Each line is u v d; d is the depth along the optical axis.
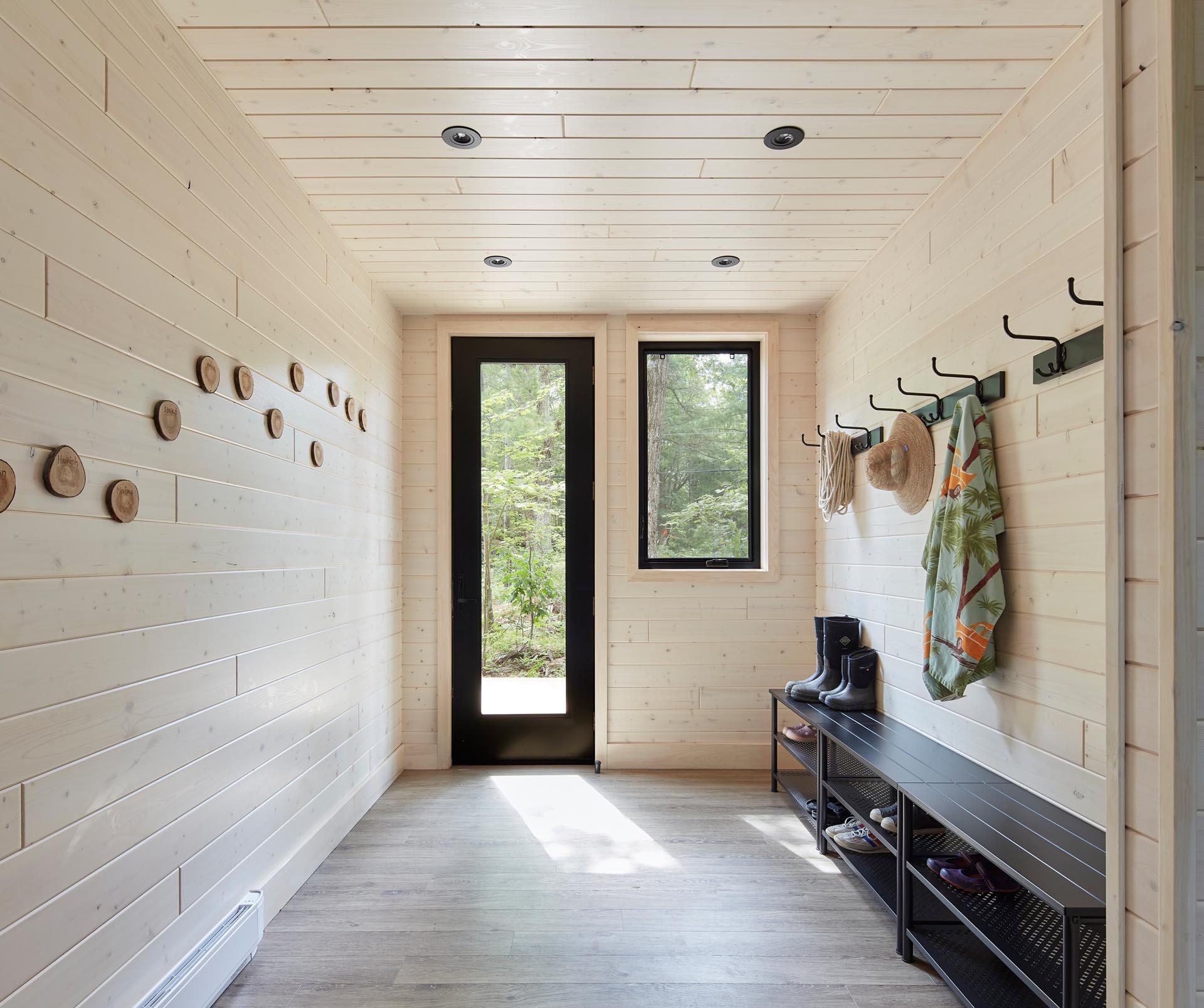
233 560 2.16
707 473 4.32
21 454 1.34
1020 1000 1.86
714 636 4.21
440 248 3.29
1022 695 2.19
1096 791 1.86
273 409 2.45
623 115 2.28
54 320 1.43
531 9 1.82
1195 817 1.00
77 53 1.51
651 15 1.85
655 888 2.66
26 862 1.34
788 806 3.53
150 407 1.75
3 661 1.29
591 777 3.99
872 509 3.37
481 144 2.45
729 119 2.31
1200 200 1.01
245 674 2.22
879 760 2.48
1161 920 1.02
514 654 4.27
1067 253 1.98
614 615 4.20
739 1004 2.00
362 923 2.41
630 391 4.23
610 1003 2.00
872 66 2.05
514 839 3.11
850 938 2.34
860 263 3.51
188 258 1.93
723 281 3.76
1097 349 1.82
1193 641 1.00
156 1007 1.68
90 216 1.54
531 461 4.31
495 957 2.21
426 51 1.98
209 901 2.00
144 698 1.71
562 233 3.15
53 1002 1.40
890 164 2.59
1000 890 1.99
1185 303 1.00
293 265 2.65
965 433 2.33
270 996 2.02
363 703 3.41
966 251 2.54
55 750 1.42
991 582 2.24
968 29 1.91
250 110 2.23
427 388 4.24
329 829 2.95
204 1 1.78
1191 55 1.00
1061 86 2.01
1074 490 1.94
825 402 4.10
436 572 4.20
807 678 4.20
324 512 2.92
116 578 1.61
